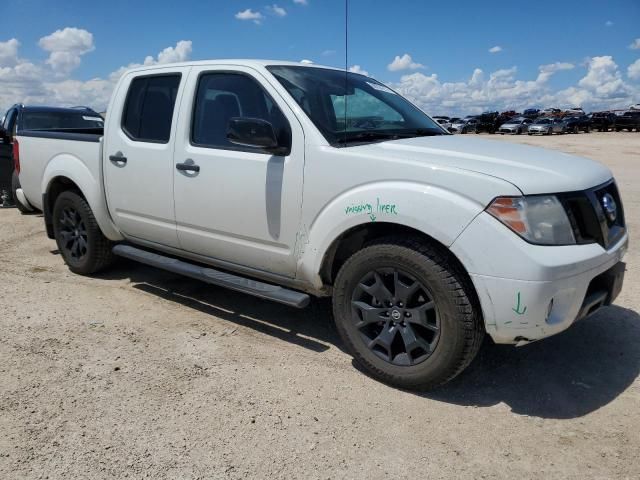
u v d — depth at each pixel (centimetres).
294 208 345
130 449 266
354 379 336
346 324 338
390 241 313
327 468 254
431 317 310
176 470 252
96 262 517
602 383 332
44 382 328
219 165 380
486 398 315
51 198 549
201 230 404
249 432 280
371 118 392
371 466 256
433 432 282
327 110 367
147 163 429
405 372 316
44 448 267
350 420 292
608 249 305
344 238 340
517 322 279
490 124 4928
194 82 407
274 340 392
